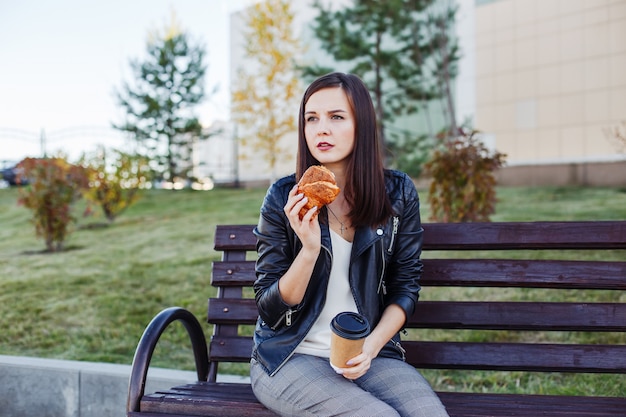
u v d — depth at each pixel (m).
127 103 14.18
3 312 5.18
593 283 2.30
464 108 12.95
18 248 8.30
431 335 4.29
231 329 2.53
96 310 5.16
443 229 2.43
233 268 2.56
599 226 2.32
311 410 1.82
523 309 2.32
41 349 4.31
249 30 14.52
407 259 2.13
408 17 11.05
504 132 12.54
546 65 11.96
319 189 1.80
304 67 11.77
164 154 14.08
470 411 1.89
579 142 11.54
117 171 9.88
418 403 1.81
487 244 2.39
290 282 1.90
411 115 12.47
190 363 4.01
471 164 5.56
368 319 2.01
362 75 11.48
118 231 9.12
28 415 3.33
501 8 12.54
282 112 12.74
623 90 10.96
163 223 9.49
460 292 4.98
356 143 2.08
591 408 1.95
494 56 12.64
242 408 1.94
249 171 15.23
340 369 1.76
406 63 11.43
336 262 2.03
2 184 15.84
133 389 1.99
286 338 1.97
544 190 9.96
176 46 13.91
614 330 2.28
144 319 4.88
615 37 11.06
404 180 2.20
